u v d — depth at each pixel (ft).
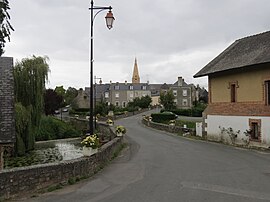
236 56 79.30
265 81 65.72
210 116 85.20
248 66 67.82
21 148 86.69
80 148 102.37
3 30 99.71
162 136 97.76
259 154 58.03
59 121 145.48
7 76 48.26
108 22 53.88
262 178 36.86
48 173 32.35
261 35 81.15
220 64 81.56
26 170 30.07
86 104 326.24
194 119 163.73
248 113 70.59
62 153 90.99
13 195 28.81
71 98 357.20
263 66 65.87
